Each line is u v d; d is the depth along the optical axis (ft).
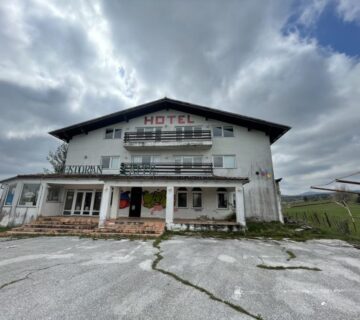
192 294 13.38
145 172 55.98
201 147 57.93
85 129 64.90
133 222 41.68
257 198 53.26
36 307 11.39
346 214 80.94
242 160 56.95
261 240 34.55
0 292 13.37
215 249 26.94
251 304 12.14
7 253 23.98
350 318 10.80
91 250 25.70
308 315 11.00
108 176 44.52
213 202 53.06
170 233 38.88
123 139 63.21
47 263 19.99
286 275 17.51
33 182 48.55
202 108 59.98
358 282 16.06
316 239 35.96
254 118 56.54
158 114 64.90
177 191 54.65
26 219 45.85
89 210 54.13
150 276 16.67
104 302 12.07
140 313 10.84
